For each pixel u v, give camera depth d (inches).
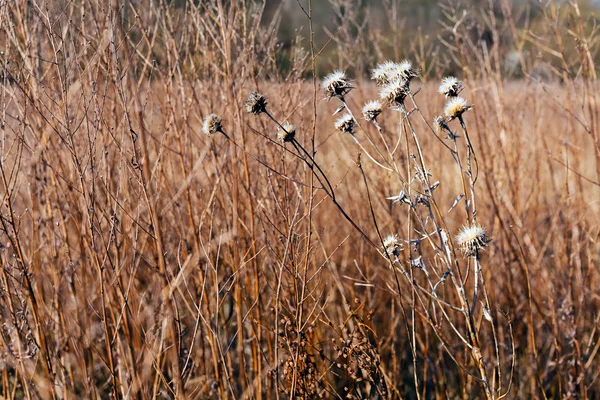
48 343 88.7
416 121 131.4
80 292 89.8
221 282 102.0
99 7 90.7
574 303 114.6
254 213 92.4
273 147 95.8
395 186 109.5
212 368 98.3
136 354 87.7
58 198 89.4
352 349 81.4
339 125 70.9
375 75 70.8
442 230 66.5
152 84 99.9
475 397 106.3
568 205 110.1
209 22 95.0
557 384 113.9
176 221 100.2
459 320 112.3
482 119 115.6
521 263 113.0
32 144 89.8
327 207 126.3
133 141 71.7
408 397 113.1
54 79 87.7
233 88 87.4
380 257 121.2
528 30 113.6
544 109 132.7
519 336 121.5
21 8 89.7
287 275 92.7
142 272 102.6
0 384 98.3
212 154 94.4
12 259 97.9
